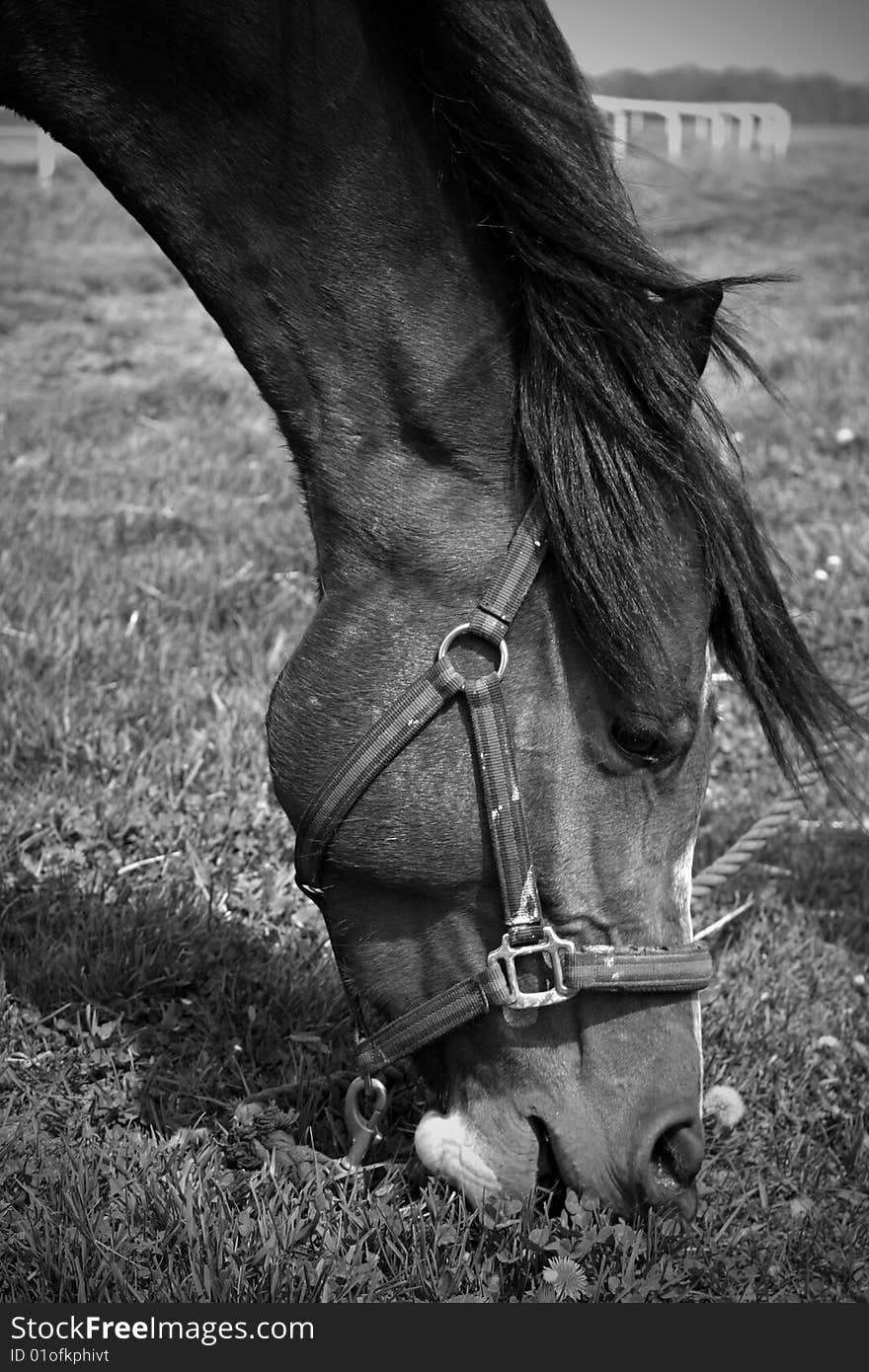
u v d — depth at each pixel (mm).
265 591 5312
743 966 3459
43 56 2240
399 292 2152
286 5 2098
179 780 3885
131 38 2172
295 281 2201
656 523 2068
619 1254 2320
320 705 2213
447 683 2127
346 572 2221
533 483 2141
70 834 3576
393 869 2207
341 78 2113
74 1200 2355
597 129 2213
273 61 2111
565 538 2078
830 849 4180
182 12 2117
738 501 2117
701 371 2104
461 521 2150
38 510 6000
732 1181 2756
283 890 3465
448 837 2176
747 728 4676
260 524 6055
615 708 2131
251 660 4688
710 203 14836
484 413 2148
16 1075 2727
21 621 4762
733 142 16562
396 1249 2334
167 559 5520
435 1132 2303
